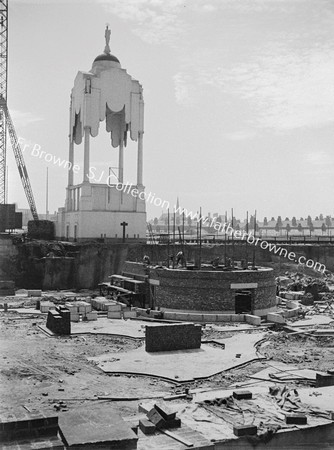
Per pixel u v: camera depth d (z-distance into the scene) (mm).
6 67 72750
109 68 70562
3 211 70625
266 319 39438
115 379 23266
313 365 26078
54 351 28438
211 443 13695
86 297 49781
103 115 69375
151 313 40125
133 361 26328
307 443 14711
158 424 14703
